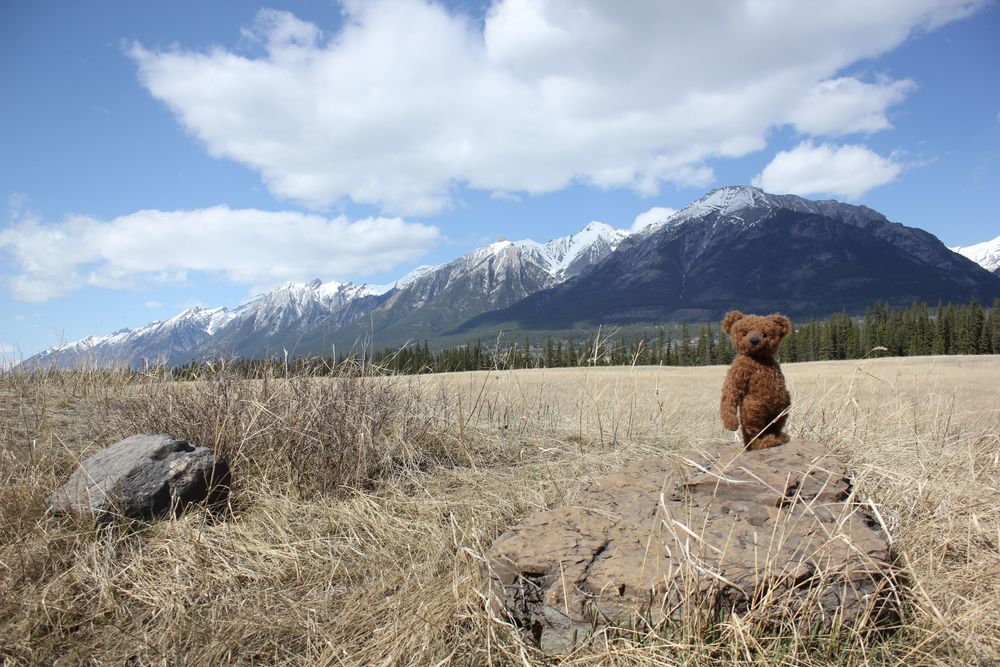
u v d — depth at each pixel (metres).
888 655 2.29
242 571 3.40
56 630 2.81
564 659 2.35
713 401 10.69
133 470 4.03
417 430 6.11
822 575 2.39
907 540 3.08
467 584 2.83
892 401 6.14
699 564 2.44
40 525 3.62
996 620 2.38
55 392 7.05
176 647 2.72
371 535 3.87
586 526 3.02
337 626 2.83
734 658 2.13
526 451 6.33
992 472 4.08
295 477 4.75
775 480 3.42
